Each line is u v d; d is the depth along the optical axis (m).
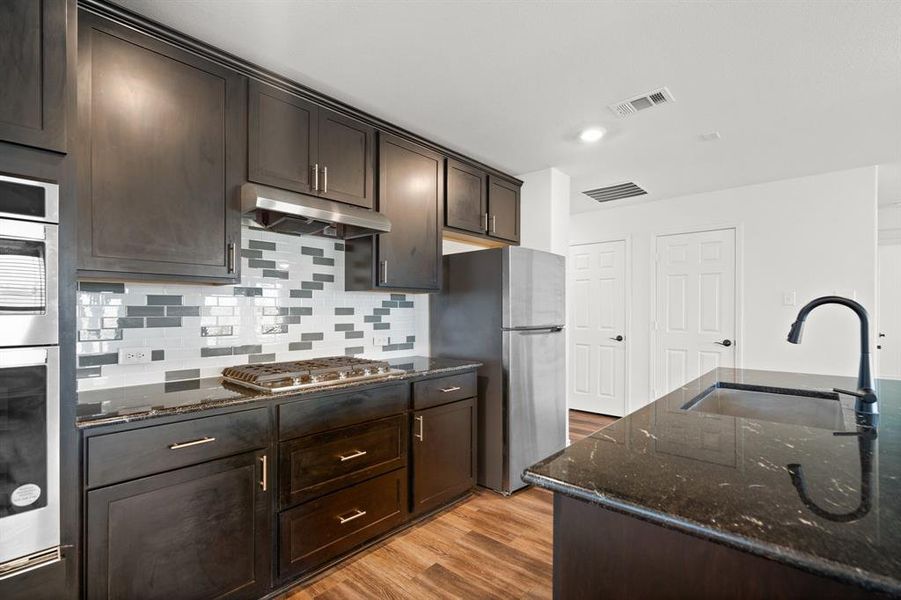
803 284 3.64
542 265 3.06
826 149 3.00
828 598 0.61
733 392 1.84
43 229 1.20
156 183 1.67
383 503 2.16
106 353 1.82
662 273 4.38
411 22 1.70
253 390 1.80
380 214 2.38
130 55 1.61
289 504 1.78
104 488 1.33
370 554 2.07
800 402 1.69
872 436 1.03
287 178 2.07
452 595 1.78
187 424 1.50
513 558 2.04
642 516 0.67
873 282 3.36
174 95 1.72
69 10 1.29
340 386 1.95
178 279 1.73
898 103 2.32
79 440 1.29
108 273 1.55
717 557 0.70
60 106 1.24
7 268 1.14
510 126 2.63
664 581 0.75
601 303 4.80
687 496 0.70
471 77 2.09
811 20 1.66
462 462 2.64
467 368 2.67
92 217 1.52
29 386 1.17
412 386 2.33
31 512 1.17
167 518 1.45
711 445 0.96
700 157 3.15
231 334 2.20
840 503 0.67
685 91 2.21
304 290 2.50
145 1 1.57
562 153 3.07
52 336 1.21
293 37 1.79
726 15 1.64
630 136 2.78
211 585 1.55
